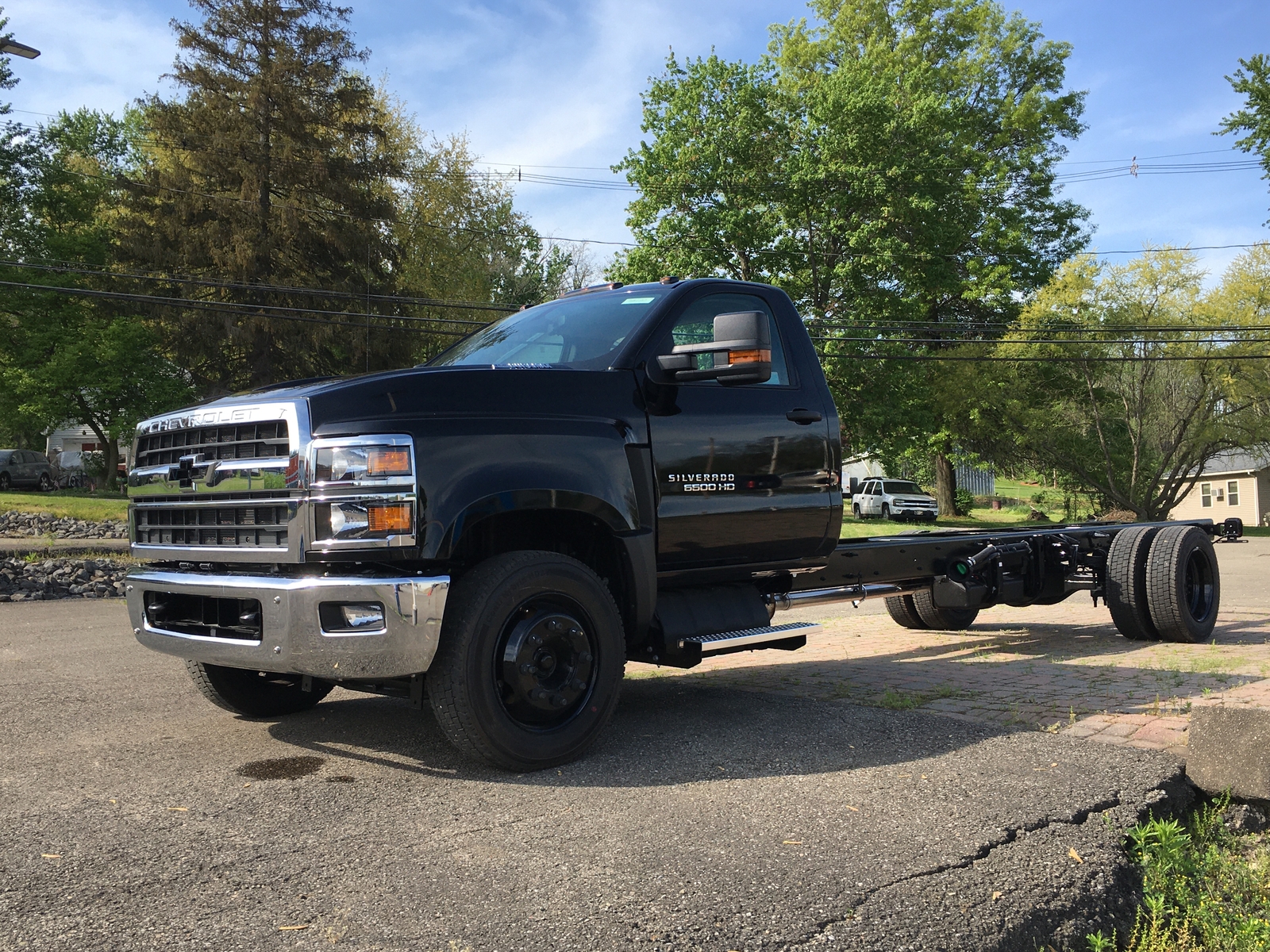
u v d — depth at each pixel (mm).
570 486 4066
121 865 2930
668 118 34594
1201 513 52281
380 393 3838
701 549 4672
